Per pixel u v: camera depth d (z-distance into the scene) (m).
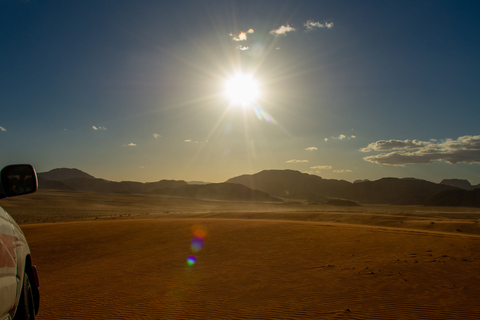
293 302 10.23
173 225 35.22
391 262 16.17
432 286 11.64
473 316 8.60
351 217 57.09
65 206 114.50
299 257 18.67
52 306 10.65
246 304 10.18
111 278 15.34
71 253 24.41
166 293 11.89
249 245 23.55
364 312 9.07
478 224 38.81
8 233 3.33
